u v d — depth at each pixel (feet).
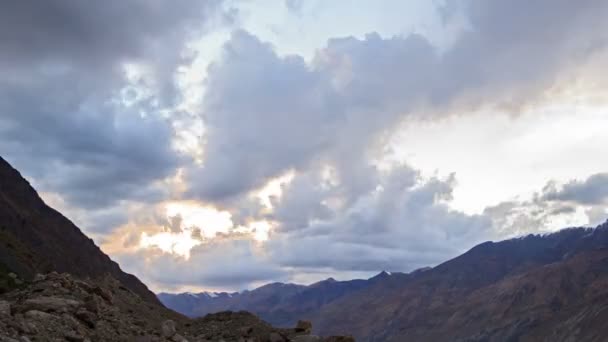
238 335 97.45
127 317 89.10
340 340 93.76
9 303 71.10
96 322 75.25
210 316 114.93
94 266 408.05
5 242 251.19
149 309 113.50
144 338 76.18
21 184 438.81
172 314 121.39
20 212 380.37
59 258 353.72
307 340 93.45
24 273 218.59
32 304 71.82
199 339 93.97
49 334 62.59
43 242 357.20
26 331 59.67
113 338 72.90
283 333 98.17
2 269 147.64
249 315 112.06
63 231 430.20
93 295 87.97
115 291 112.16
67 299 77.10
